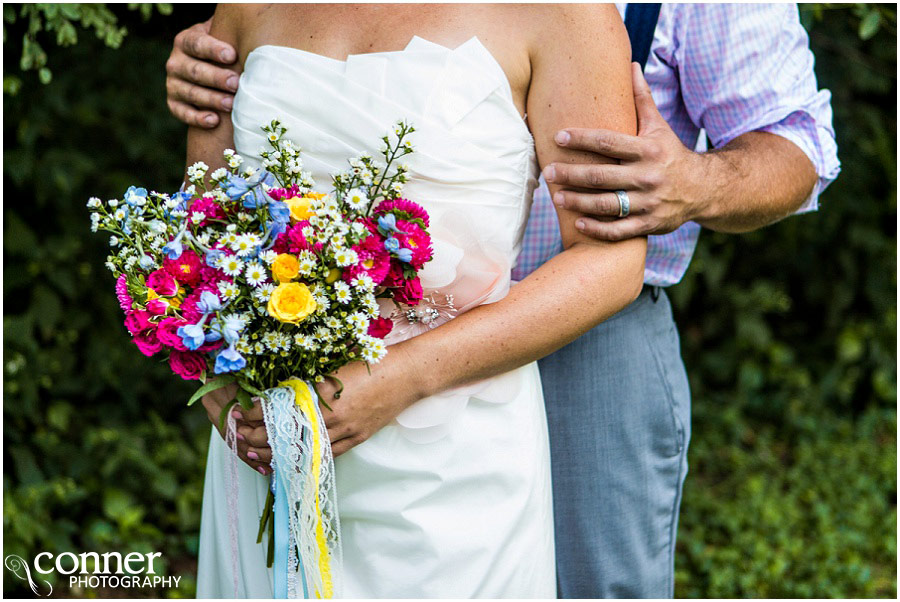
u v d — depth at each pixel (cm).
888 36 373
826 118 181
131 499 320
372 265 130
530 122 148
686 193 149
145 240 135
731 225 168
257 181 138
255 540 161
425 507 147
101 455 321
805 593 305
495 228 142
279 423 133
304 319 128
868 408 464
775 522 351
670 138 150
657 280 188
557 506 193
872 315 473
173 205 134
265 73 148
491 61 142
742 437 435
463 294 143
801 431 441
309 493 136
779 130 174
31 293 318
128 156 333
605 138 142
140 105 326
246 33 163
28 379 302
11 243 305
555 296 143
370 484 146
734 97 175
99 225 134
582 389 187
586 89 144
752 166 163
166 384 349
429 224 139
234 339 125
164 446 338
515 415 152
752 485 381
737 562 324
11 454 300
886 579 319
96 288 333
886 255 454
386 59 141
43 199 306
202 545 174
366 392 137
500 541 149
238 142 151
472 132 140
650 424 190
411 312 144
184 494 326
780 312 478
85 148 328
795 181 170
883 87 394
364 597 149
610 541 193
